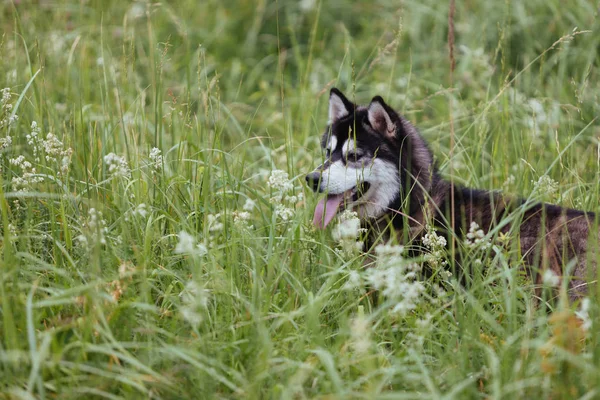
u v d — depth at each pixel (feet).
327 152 19.51
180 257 15.34
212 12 33.94
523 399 11.75
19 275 14.11
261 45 33.60
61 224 16.10
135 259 15.03
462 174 22.33
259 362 12.03
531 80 26.63
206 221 15.72
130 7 31.01
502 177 21.15
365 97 28.53
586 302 12.26
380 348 13.16
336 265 15.25
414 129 19.43
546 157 22.36
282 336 13.23
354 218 16.24
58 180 16.34
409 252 17.75
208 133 18.57
